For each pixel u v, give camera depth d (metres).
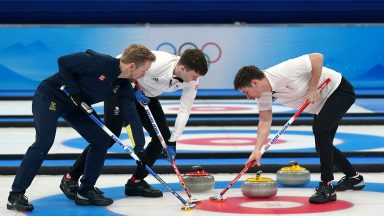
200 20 23.78
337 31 21.03
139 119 8.46
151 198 9.16
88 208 8.57
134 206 8.65
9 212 8.34
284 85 8.59
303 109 8.68
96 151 8.59
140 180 9.30
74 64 8.12
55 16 23.22
